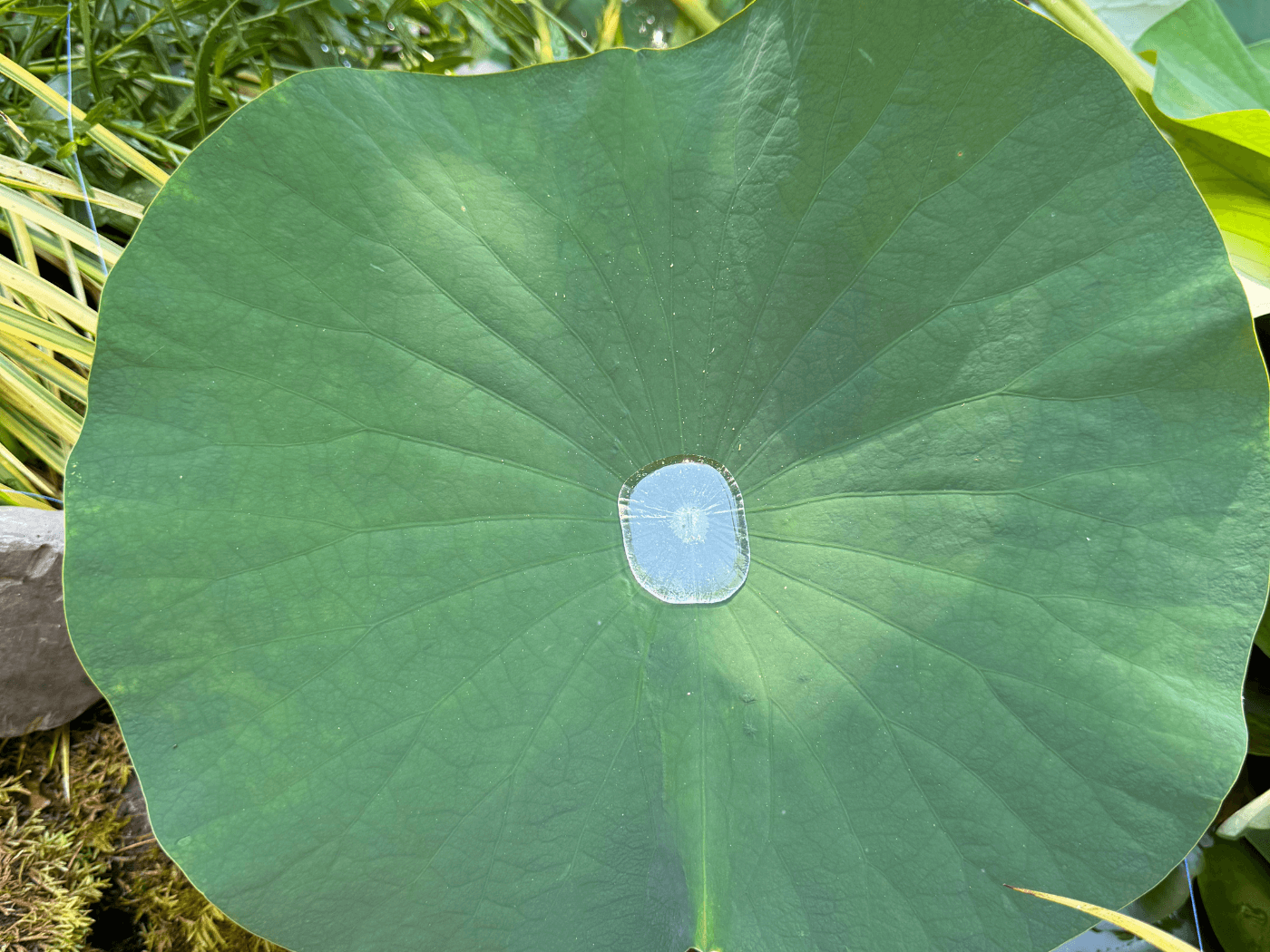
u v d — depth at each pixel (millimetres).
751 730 370
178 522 326
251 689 330
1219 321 332
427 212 347
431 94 348
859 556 369
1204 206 332
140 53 491
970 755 351
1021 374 352
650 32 552
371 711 338
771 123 356
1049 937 341
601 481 374
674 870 365
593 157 358
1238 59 566
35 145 472
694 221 365
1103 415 345
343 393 341
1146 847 336
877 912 351
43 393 446
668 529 378
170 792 321
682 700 372
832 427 373
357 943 332
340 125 338
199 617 328
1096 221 341
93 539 319
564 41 529
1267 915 420
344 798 334
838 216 359
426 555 348
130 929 387
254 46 476
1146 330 339
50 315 469
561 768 353
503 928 342
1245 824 428
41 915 358
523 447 361
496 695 350
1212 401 336
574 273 362
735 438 381
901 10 338
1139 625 340
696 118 358
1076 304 345
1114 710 341
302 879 329
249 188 330
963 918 346
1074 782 343
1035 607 350
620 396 373
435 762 342
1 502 428
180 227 325
